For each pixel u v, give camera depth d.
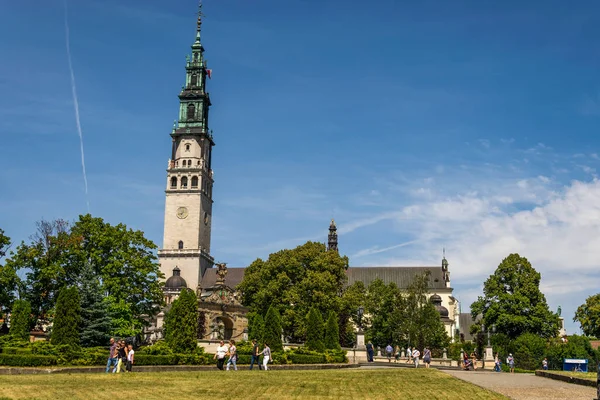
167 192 156.50
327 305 97.31
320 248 108.12
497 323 104.62
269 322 68.25
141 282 82.94
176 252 152.12
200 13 166.62
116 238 83.00
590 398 30.27
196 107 161.38
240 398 27.17
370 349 77.25
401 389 32.31
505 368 80.06
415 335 93.25
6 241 75.62
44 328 84.56
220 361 48.50
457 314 168.12
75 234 80.62
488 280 109.56
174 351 57.88
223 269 114.50
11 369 40.34
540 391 33.28
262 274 104.25
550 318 104.44
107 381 32.91
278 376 38.88
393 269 163.75
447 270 162.25
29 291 77.50
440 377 41.34
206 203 161.00
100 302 66.56
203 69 163.75
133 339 83.44
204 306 106.44
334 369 53.94
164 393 28.38
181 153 159.25
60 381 31.98
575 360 70.44
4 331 76.19
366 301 120.88
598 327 108.56
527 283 105.94
